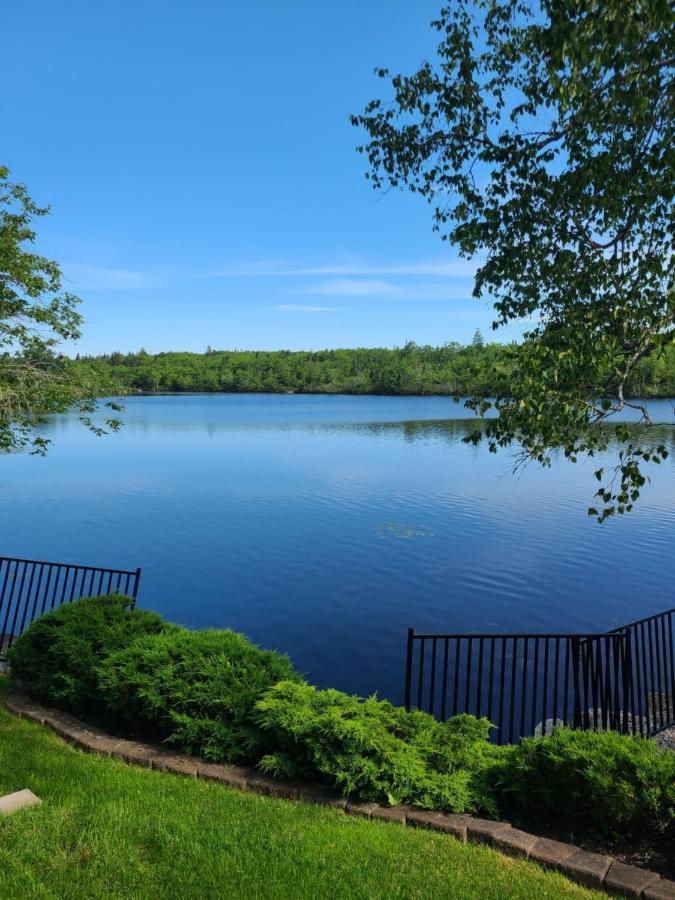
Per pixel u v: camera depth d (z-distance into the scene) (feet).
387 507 89.25
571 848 12.48
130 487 105.81
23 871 10.59
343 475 118.73
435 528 77.10
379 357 569.23
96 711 19.27
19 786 13.85
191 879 10.68
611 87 16.55
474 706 33.55
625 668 21.07
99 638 19.56
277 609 50.37
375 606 51.08
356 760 14.42
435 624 47.60
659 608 51.39
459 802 13.97
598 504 91.71
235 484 108.68
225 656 18.17
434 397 515.09
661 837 13.00
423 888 10.77
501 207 20.02
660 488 103.60
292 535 73.41
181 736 16.35
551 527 77.66
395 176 23.00
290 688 16.72
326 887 10.63
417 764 14.69
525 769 14.23
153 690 17.01
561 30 14.38
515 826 13.91
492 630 46.65
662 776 12.93
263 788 14.79
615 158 18.34
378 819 13.71
